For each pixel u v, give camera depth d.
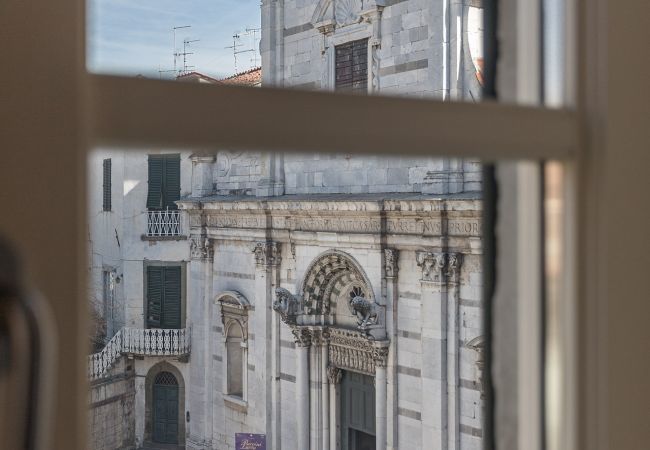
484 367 1.83
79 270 1.03
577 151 1.63
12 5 0.98
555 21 1.65
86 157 1.05
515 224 1.74
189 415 29.95
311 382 24.38
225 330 27.31
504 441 1.78
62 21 1.01
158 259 32.00
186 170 31.94
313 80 24.48
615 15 1.62
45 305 0.99
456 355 19.83
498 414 1.79
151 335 31.14
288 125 1.24
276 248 25.14
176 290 31.86
